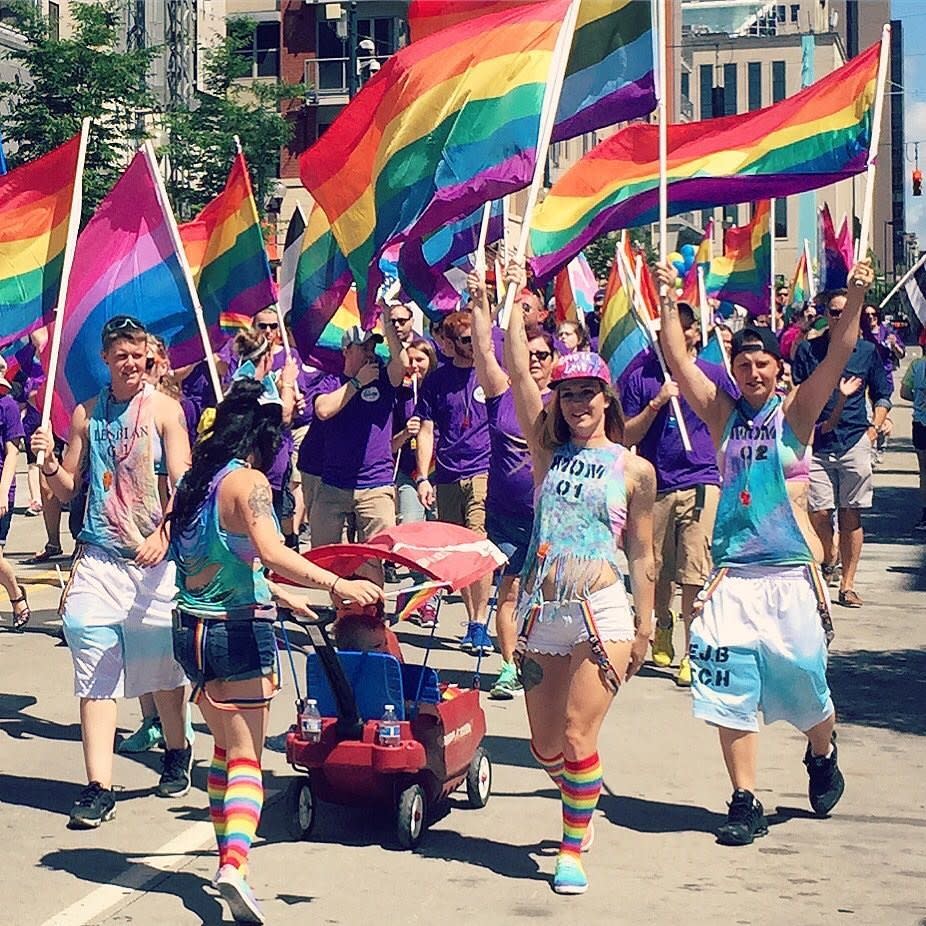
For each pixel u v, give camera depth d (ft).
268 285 37.19
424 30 28.22
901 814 23.73
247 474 18.81
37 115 98.02
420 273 34.17
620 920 19.10
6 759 26.91
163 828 22.99
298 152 164.55
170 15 135.74
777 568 22.41
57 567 45.44
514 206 103.60
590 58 27.76
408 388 38.34
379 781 21.89
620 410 20.93
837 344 22.04
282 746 27.76
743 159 31.45
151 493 23.41
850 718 29.91
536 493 21.12
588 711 20.20
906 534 58.34
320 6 163.02
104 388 24.27
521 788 25.14
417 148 27.78
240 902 18.43
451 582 23.17
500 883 20.48
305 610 20.71
